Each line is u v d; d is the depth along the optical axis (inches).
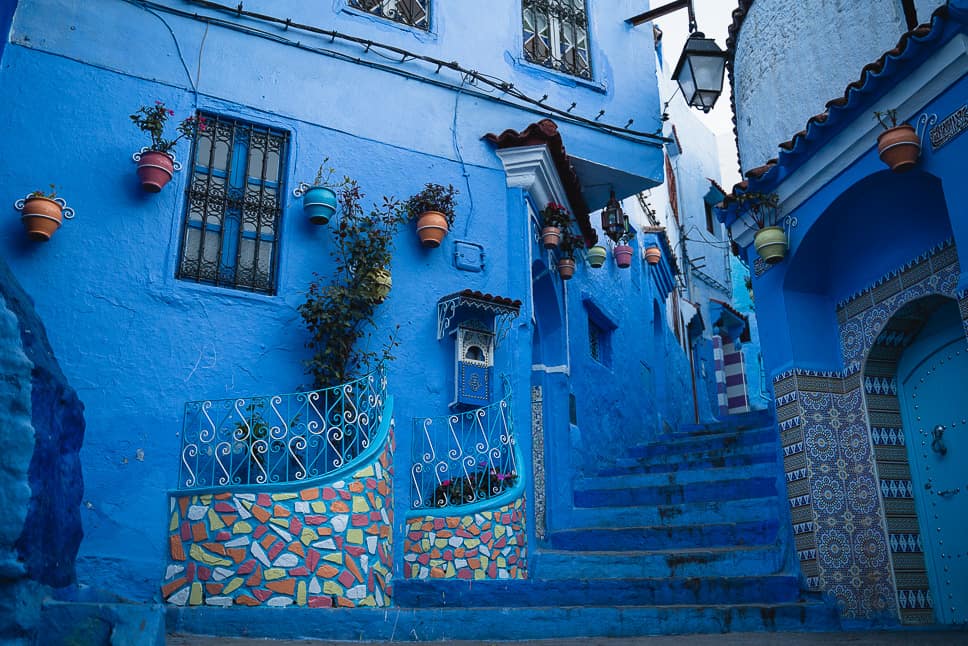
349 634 213.6
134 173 264.8
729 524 287.1
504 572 262.7
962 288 211.5
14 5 256.5
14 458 157.5
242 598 217.3
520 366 310.0
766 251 280.7
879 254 270.5
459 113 336.8
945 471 254.1
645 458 378.9
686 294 654.5
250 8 302.2
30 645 146.9
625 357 474.0
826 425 272.5
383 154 312.8
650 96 394.3
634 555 277.0
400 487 274.8
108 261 253.4
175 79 281.1
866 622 247.0
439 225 302.7
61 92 261.4
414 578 255.6
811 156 268.1
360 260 284.7
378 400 263.7
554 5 386.6
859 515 263.7
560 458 354.9
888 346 270.7
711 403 668.7
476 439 293.3
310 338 277.7
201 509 227.5
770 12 319.3
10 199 245.9
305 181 293.9
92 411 238.8
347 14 322.3
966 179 214.5
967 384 249.4
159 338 254.2
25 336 176.6
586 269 438.0
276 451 256.8
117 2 278.2
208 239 274.7
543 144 335.3
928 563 254.8
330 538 228.4
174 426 248.2
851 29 275.3
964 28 212.8
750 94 331.6
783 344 282.7
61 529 173.2
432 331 301.0
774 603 252.5
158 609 157.6
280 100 297.9
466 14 353.1
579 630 227.5
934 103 227.3
